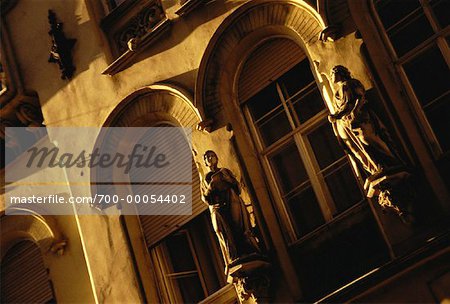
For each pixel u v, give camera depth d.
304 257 13.88
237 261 13.59
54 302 17.05
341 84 13.14
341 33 13.97
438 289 12.30
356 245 13.47
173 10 16.14
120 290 15.66
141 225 15.99
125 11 16.86
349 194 13.91
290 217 14.30
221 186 13.91
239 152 14.70
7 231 17.75
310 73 14.64
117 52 16.94
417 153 12.95
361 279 12.69
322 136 14.35
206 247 15.45
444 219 12.62
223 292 14.62
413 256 12.34
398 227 12.89
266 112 14.93
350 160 13.45
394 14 13.80
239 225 13.81
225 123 14.91
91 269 16.06
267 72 14.96
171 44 16.02
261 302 13.71
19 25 18.58
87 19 17.44
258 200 14.37
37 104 18.14
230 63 15.16
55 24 17.75
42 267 17.38
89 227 16.25
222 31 15.18
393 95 13.33
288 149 14.60
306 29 14.39
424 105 13.32
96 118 16.78
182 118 15.55
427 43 13.45
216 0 15.58
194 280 15.43
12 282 17.70
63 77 17.47
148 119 16.14
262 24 14.88
